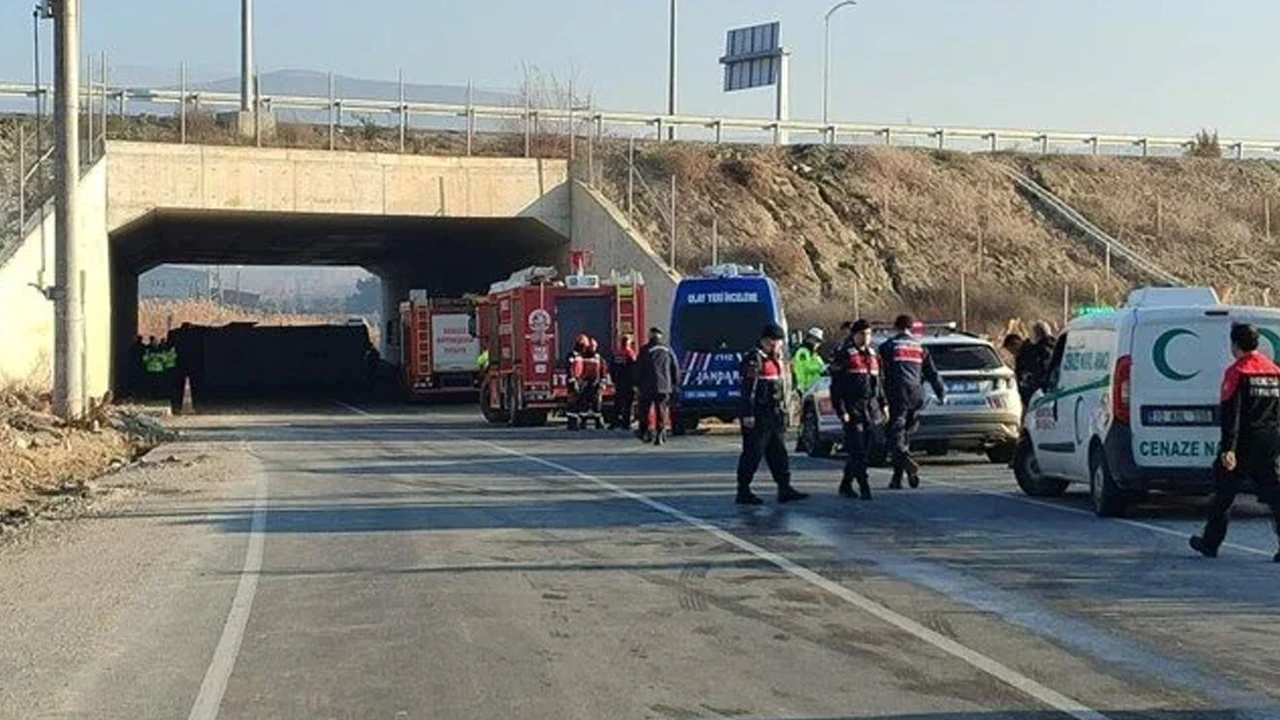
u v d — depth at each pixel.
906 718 8.07
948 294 47.44
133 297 63.06
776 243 48.69
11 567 13.86
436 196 46.97
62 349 29.89
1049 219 54.38
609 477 21.86
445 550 14.48
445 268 62.44
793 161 54.56
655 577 12.76
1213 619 10.68
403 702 8.56
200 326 64.69
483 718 8.20
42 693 8.88
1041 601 11.43
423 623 10.86
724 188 51.78
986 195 54.91
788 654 9.70
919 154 57.09
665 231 48.66
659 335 29.50
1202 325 15.85
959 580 12.41
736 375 31.83
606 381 35.19
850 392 18.62
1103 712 8.13
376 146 49.28
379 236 54.03
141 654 9.90
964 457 25.48
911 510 17.34
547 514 17.23
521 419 36.97
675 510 17.48
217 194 44.69
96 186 42.47
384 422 40.19
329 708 8.45
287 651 9.95
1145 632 10.24
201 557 14.20
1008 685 8.77
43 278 37.09
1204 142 62.31
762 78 65.31
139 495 20.06
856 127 57.22
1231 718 7.98
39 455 24.95
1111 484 16.27
